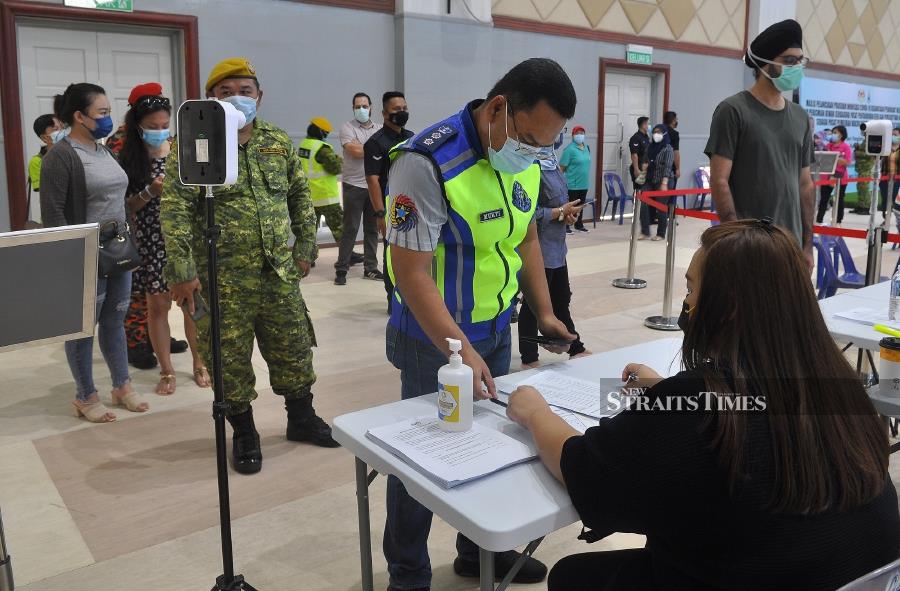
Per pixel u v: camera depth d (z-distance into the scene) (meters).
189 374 4.01
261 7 7.28
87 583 2.17
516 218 1.75
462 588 2.16
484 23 8.80
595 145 10.51
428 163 1.62
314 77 7.73
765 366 1.06
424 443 1.46
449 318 1.65
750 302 1.08
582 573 1.44
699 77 11.62
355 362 4.21
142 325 4.09
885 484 1.11
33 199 6.28
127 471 2.89
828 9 13.30
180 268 2.64
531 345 4.05
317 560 2.30
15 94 6.12
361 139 6.23
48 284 1.64
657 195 5.07
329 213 6.38
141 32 6.79
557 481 1.34
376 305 5.54
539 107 1.55
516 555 2.18
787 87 2.96
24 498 2.67
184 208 2.69
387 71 8.27
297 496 2.70
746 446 1.03
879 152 3.41
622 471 1.11
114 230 3.23
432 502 1.30
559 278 3.91
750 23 12.13
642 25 10.70
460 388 1.49
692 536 1.08
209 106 1.75
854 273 4.66
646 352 2.05
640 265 7.18
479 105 1.69
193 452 3.06
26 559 2.29
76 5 6.26
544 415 1.43
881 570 0.95
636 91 11.09
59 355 4.36
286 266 2.88
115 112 6.75
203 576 2.21
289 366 3.03
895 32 15.02
